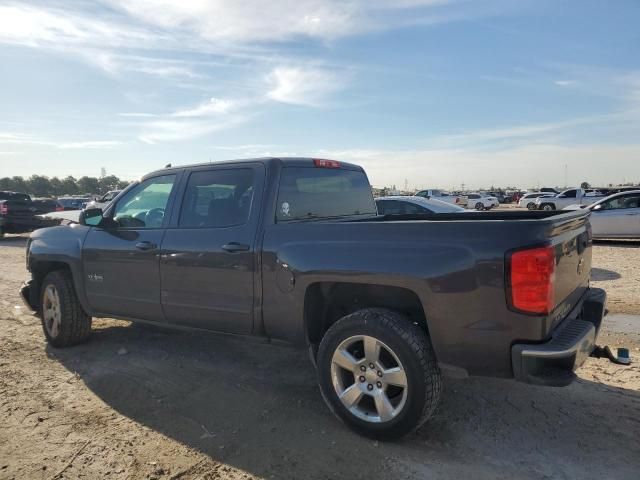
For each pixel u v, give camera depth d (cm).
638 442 317
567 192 3359
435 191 4188
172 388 418
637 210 1402
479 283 286
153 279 436
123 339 554
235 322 390
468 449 313
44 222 1812
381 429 317
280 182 391
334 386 337
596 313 364
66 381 434
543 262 276
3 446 324
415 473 288
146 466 300
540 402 377
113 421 359
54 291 521
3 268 1099
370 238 324
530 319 277
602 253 1247
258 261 370
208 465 301
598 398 381
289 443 325
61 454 314
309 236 349
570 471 287
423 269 299
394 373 311
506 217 462
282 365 471
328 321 380
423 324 346
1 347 528
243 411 373
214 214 408
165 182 451
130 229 462
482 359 292
